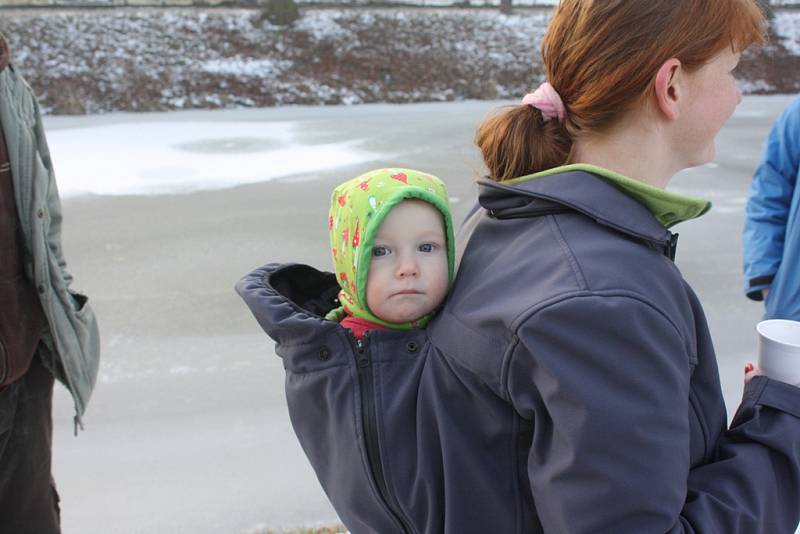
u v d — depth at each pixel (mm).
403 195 1268
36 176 2176
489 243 1282
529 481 1181
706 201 1183
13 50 18328
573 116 1235
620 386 1034
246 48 20094
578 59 1189
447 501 1214
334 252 1374
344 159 10492
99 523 3041
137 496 3221
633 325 1037
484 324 1133
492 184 1265
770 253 2729
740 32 1176
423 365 1260
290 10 21031
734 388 4051
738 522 1136
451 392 1212
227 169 9914
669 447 1047
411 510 1266
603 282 1060
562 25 1228
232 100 18156
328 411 1346
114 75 18062
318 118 14914
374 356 1282
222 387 4219
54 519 2463
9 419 2232
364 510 1359
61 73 17828
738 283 5730
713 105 1216
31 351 2225
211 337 4891
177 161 10406
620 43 1142
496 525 1210
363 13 22297
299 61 20016
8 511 2330
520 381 1101
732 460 1190
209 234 7137
